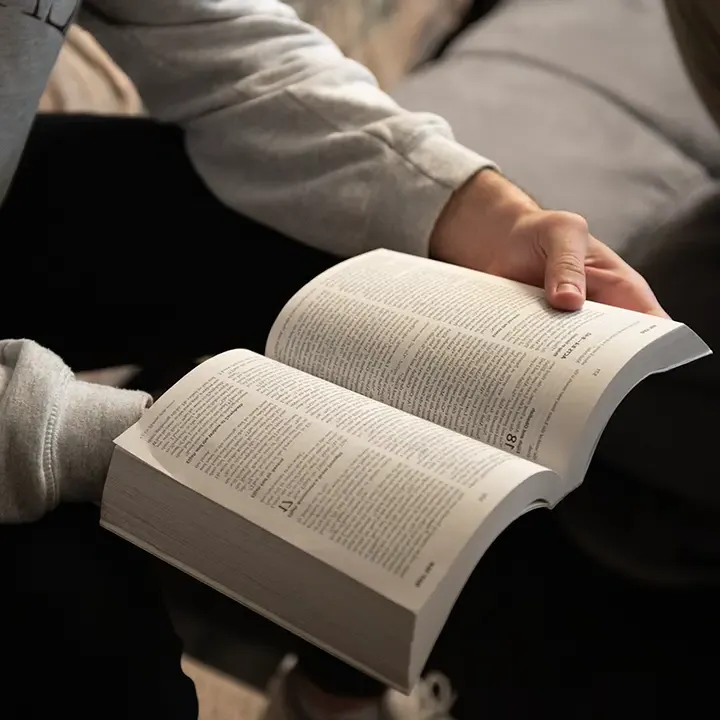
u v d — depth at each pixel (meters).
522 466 1.19
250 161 1.54
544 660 1.77
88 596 1.23
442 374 1.28
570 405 1.23
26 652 1.20
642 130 2.35
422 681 1.75
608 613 1.81
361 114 1.50
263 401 1.25
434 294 1.34
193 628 1.81
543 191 2.07
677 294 1.56
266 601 1.19
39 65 1.38
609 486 1.76
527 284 1.38
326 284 1.37
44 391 1.25
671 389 1.60
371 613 1.15
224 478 1.21
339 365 1.31
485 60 2.64
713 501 1.68
